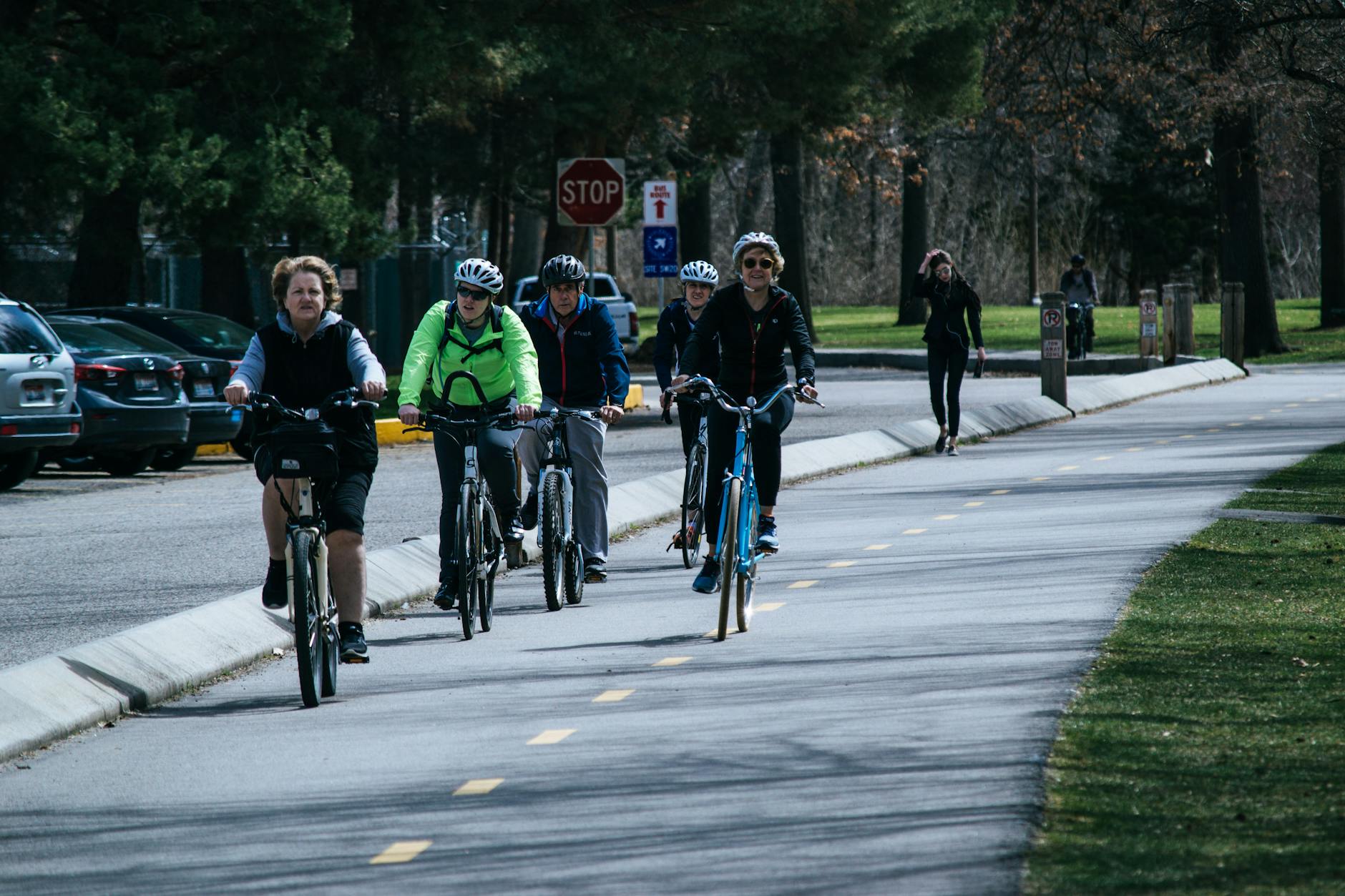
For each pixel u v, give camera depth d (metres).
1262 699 24.91
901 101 148.00
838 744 23.50
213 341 76.25
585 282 37.94
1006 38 151.25
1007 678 27.05
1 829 21.47
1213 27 89.00
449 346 34.12
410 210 130.38
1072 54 140.00
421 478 63.84
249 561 44.09
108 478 69.06
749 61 126.56
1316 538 40.47
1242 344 111.94
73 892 18.88
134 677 29.12
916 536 44.62
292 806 22.00
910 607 34.31
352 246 98.25
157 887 18.88
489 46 99.94
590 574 38.84
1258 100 103.50
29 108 82.00
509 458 34.72
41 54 88.50
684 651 31.25
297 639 27.80
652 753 23.64
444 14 97.69
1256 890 16.75
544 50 112.81
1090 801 20.08
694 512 41.44
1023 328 174.88
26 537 49.75
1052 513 47.44
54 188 84.12
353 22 95.25
